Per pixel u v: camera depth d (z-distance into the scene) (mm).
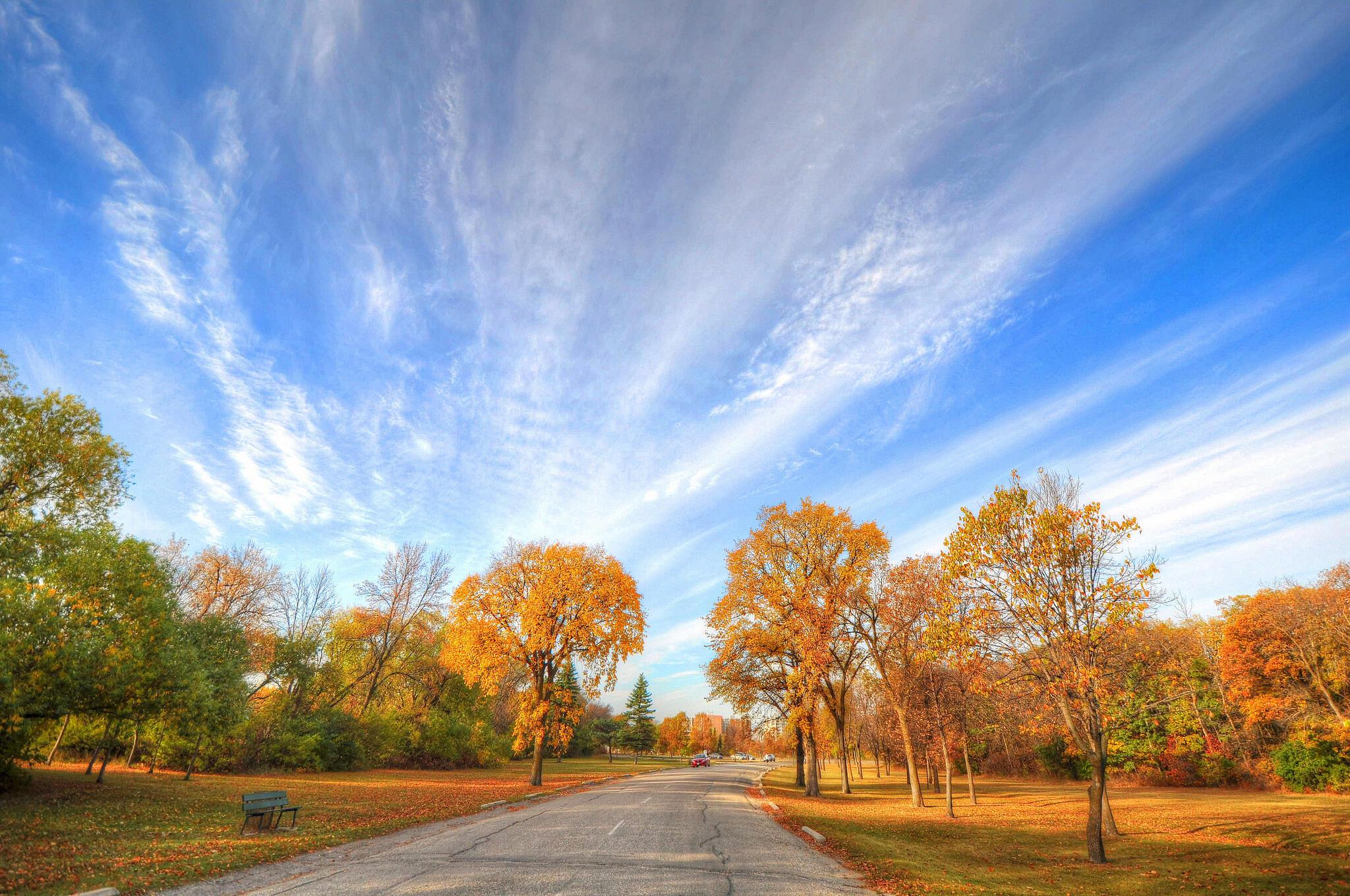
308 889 9133
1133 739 41906
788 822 20016
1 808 15102
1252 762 36875
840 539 29656
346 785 27812
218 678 26609
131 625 19484
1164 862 14484
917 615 26219
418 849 12688
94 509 23078
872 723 50281
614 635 30422
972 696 24797
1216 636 39719
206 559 39938
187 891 8930
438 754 48000
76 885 8758
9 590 16406
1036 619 16234
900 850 15656
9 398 21516
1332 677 32562
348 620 48906
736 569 31312
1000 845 17141
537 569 30953
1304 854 15164
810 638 27938
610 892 9328
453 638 30453
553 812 19812
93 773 25141
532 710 30422
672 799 25438
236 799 19906
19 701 16016
